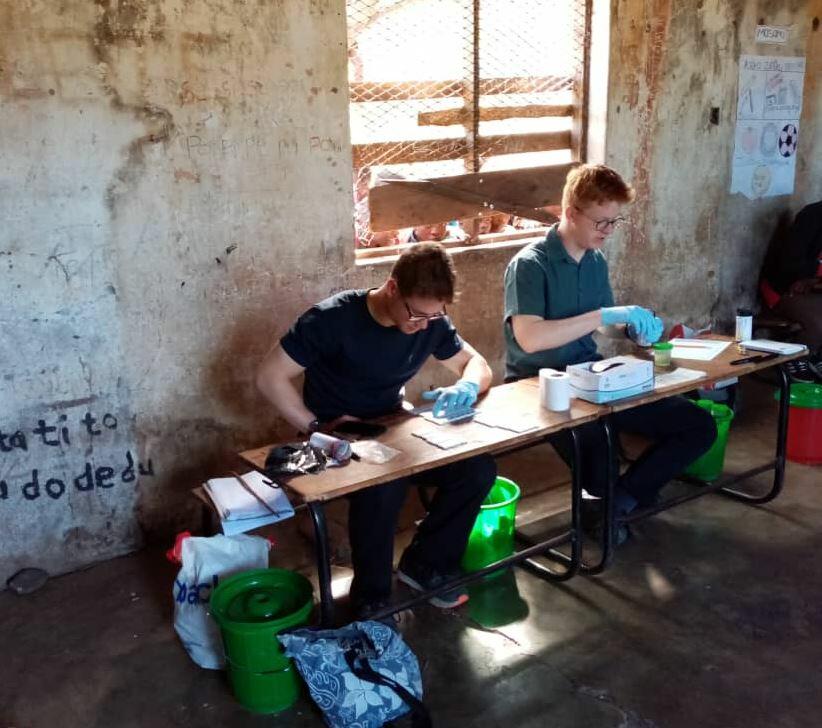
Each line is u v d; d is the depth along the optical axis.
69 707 2.09
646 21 3.80
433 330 2.45
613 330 2.88
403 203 3.36
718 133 4.29
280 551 2.85
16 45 2.35
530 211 3.72
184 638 2.23
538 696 2.07
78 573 2.76
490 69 3.57
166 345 2.80
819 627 2.34
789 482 3.29
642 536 2.88
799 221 4.47
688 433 2.68
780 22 4.38
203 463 2.97
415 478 2.40
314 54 2.89
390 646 1.97
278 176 2.91
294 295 3.04
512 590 2.56
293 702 2.06
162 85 2.61
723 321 4.69
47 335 2.56
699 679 2.12
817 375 4.26
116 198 2.60
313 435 2.09
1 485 2.59
